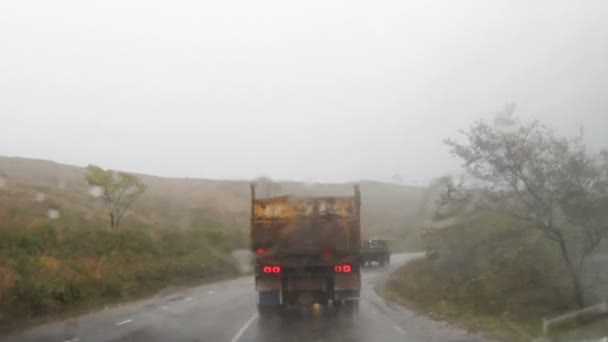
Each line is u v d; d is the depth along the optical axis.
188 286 29.66
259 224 18.61
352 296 18.08
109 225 39.38
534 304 14.21
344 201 18.56
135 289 25.45
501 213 15.88
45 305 17.67
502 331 12.43
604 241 15.19
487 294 15.84
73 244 26.69
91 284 21.89
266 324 15.34
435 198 21.00
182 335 13.52
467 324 13.90
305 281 18.34
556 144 14.31
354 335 13.07
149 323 15.78
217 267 36.09
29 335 13.67
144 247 32.97
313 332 13.73
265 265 18.31
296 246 18.41
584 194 13.70
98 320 16.56
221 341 12.61
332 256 18.41
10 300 16.41
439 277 20.48
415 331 13.42
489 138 14.81
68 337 13.31
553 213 14.69
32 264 19.73
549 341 11.01
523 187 14.68
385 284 27.19
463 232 19.27
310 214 18.55
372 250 44.09
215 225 52.59
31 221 27.75
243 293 25.31
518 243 16.70
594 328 11.59
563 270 15.05
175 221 53.56
